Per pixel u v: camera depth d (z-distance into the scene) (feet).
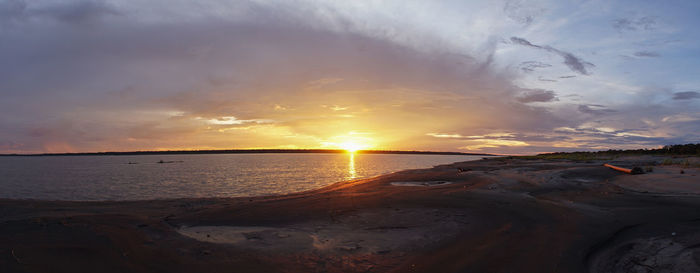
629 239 20.83
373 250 21.26
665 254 17.46
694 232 20.43
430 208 33.91
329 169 165.07
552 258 18.53
